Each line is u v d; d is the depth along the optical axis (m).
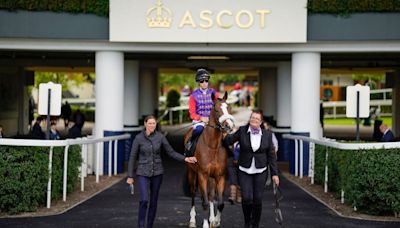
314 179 17.09
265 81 30.62
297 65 19.19
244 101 74.44
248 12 18.17
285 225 11.48
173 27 18.16
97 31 18.42
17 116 32.56
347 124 50.16
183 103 63.12
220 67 28.28
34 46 18.64
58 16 18.28
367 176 12.20
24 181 12.31
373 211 12.46
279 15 18.20
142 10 18.14
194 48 19.03
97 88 19.30
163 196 14.98
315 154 16.98
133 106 23.53
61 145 12.78
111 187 16.45
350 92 14.41
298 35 18.20
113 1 18.09
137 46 19.06
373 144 12.51
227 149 10.82
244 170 10.23
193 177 11.39
